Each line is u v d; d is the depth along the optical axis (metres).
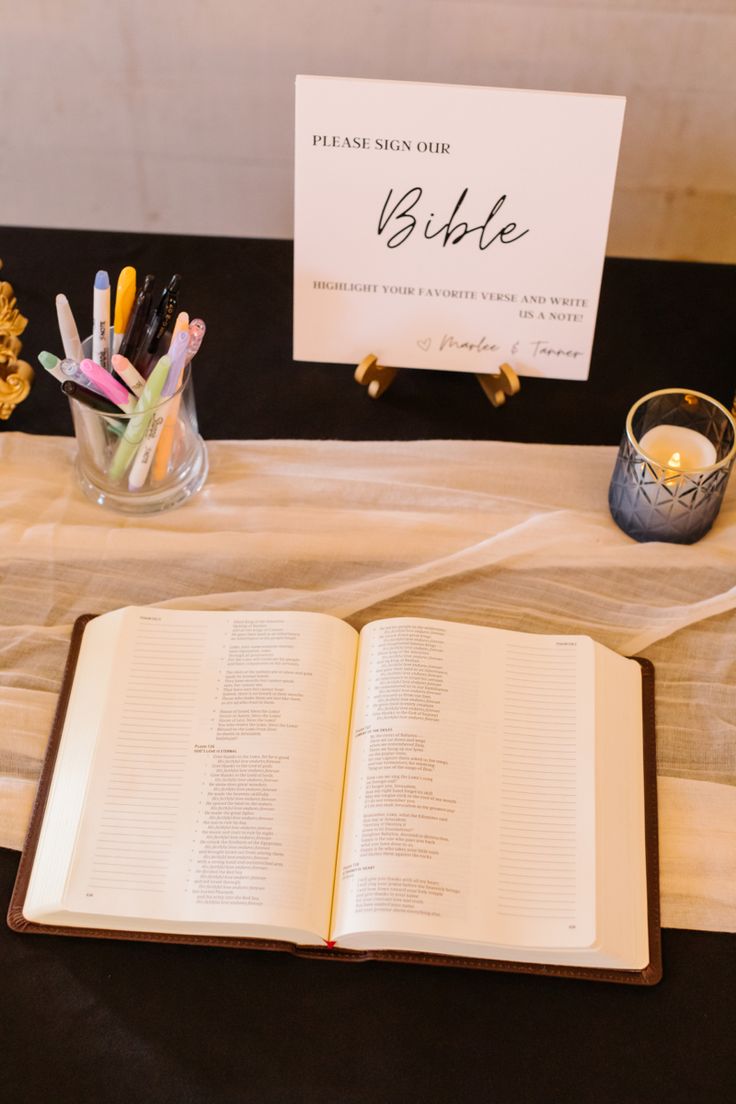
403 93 0.76
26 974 0.65
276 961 0.66
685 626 0.78
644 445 0.81
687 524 0.79
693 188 1.04
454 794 0.68
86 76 0.99
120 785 0.69
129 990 0.65
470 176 0.79
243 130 1.03
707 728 0.74
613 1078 0.63
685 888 0.68
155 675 0.73
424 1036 0.64
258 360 0.93
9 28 0.95
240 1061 0.63
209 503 0.84
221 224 1.12
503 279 0.83
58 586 0.79
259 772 0.69
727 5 0.90
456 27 0.93
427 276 0.83
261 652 0.74
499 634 0.74
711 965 0.66
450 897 0.65
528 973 0.65
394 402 0.91
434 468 0.87
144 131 1.03
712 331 0.96
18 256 0.98
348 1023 0.64
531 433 0.90
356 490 0.85
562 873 0.66
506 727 0.71
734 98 0.96
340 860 0.67
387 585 0.79
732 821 0.70
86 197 1.10
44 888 0.66
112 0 0.92
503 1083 0.63
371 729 0.70
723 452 0.81
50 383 0.91
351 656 0.74
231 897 0.65
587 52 0.94
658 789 0.72
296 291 0.84
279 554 0.81
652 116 0.98
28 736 0.73
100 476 0.82
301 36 0.95
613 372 0.93
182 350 0.72
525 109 0.76
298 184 0.79
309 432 0.89
